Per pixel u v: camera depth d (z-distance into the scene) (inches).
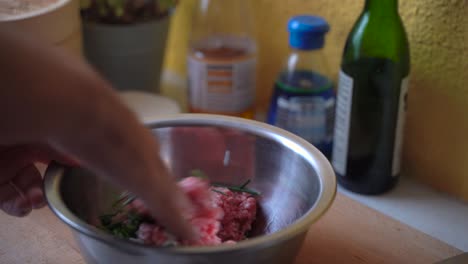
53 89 13.1
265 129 22.0
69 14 27.6
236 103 31.0
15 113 13.2
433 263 21.3
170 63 37.7
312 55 28.5
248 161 22.8
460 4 23.9
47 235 22.9
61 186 19.0
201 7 33.1
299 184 21.0
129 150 13.9
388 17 24.3
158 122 22.4
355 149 25.9
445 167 26.7
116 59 32.4
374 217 24.2
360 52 24.8
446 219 25.3
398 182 27.7
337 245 22.7
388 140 25.6
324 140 28.7
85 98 13.3
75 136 13.7
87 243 17.6
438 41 25.1
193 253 15.8
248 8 32.3
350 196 26.7
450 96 25.6
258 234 21.9
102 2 31.7
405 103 25.4
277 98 28.8
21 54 13.0
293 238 17.3
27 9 26.5
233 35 32.8
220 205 20.9
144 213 18.7
